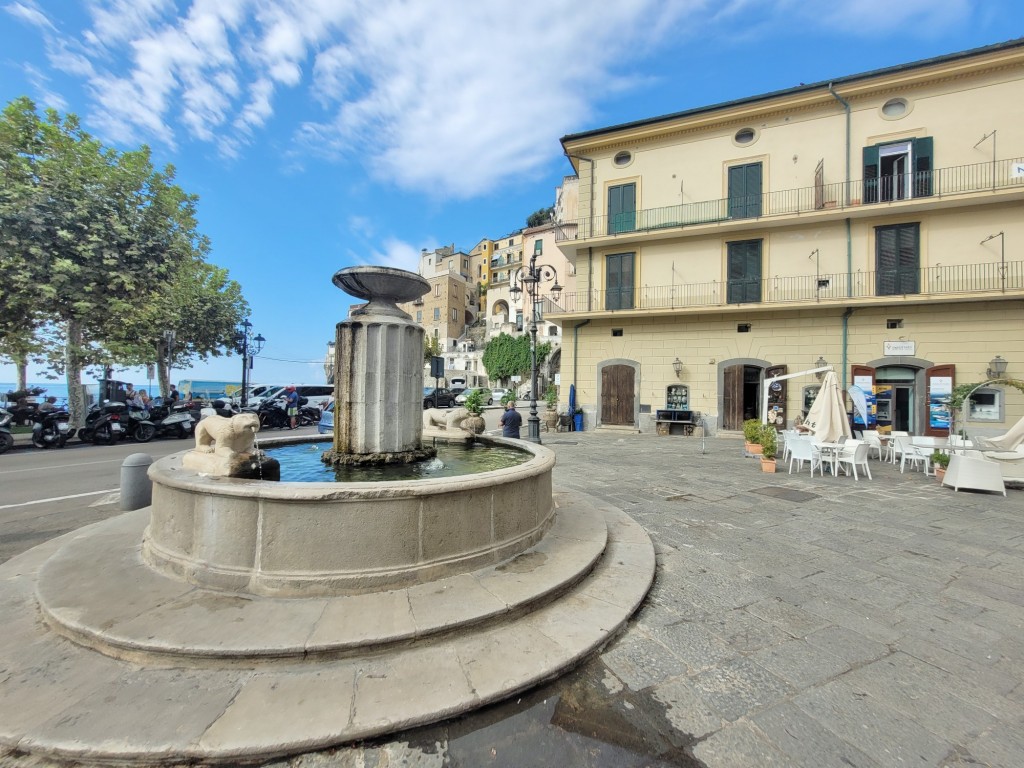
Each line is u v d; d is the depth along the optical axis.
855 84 14.20
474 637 2.58
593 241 17.25
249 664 2.26
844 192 14.59
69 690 2.07
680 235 16.20
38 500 6.46
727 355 15.73
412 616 2.59
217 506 2.94
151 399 18.70
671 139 16.84
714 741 1.93
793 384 14.80
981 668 2.46
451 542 3.18
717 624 2.92
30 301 12.00
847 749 1.88
